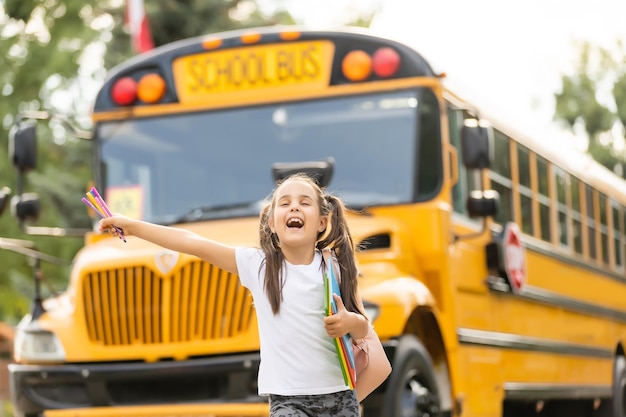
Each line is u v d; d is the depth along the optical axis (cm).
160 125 1075
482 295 1086
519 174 1260
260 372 582
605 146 4712
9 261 2233
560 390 1337
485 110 1159
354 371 568
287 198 571
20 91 2306
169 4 2639
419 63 1022
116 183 1080
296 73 1048
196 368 925
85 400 962
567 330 1391
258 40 1059
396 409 898
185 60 1077
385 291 912
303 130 1038
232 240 953
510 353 1158
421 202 1001
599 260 1602
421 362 940
